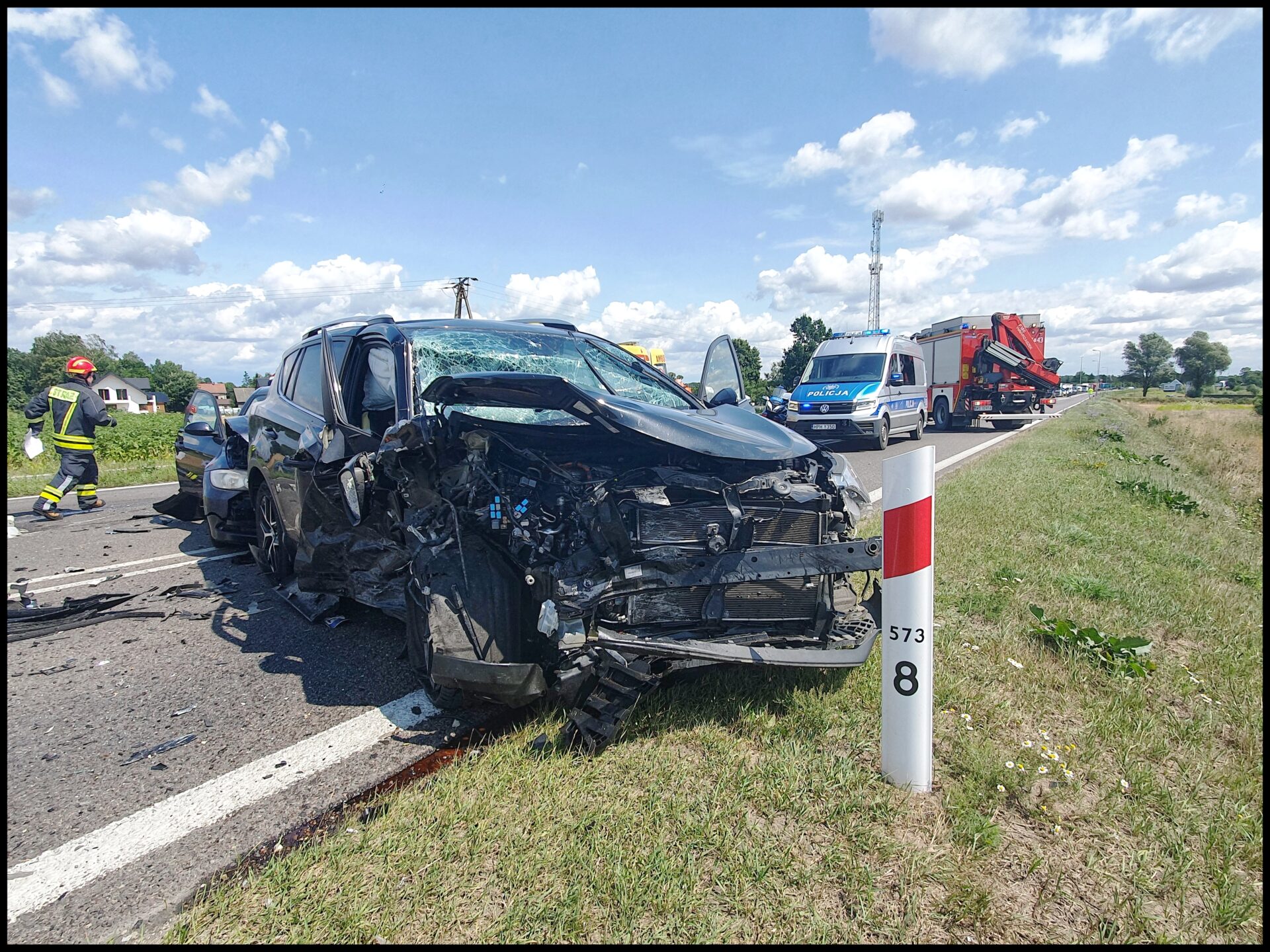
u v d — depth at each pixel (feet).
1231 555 19.56
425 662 9.77
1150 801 7.79
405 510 10.48
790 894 6.40
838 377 53.06
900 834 7.24
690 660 9.12
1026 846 7.11
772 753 8.52
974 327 71.61
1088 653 11.48
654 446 10.57
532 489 9.95
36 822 7.85
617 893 6.31
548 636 8.81
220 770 8.91
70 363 29.71
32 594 17.15
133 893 6.66
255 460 17.40
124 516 28.99
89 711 10.65
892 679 7.95
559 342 15.30
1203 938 5.98
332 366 13.42
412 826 7.32
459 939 5.90
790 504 10.00
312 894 6.41
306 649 13.07
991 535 19.61
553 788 7.91
